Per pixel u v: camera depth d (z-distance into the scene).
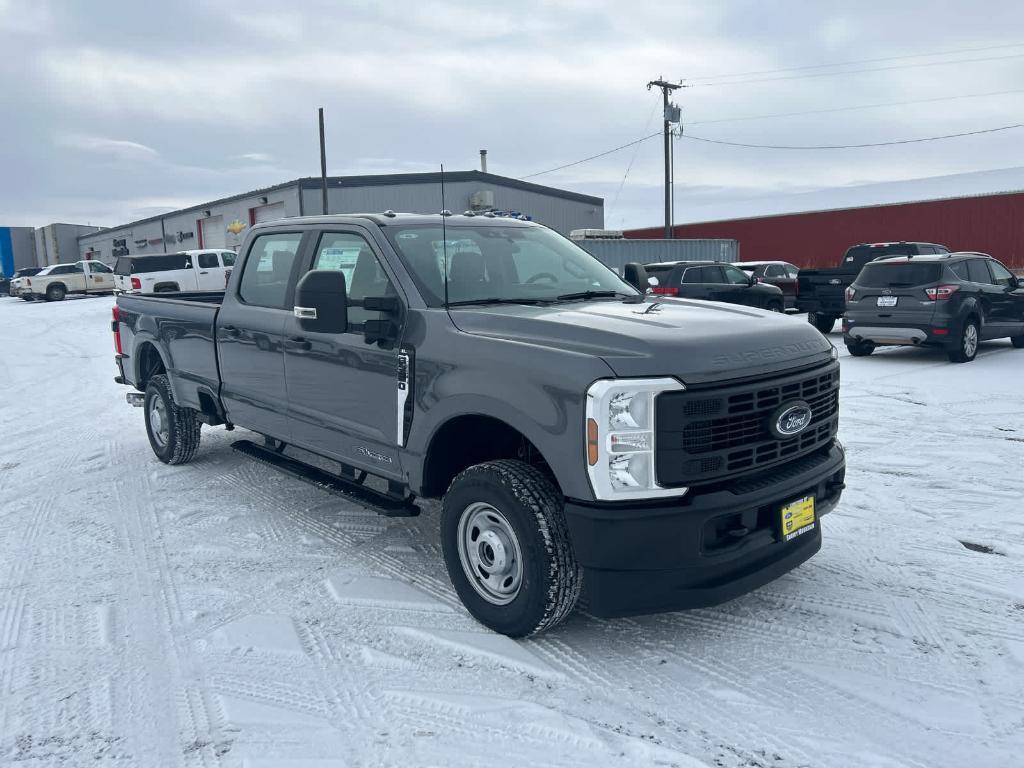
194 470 6.62
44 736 2.93
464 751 2.78
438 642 3.56
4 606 4.07
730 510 3.16
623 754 2.73
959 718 2.88
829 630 3.57
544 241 4.88
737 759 2.69
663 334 3.23
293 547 4.79
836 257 34.12
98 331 21.64
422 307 3.92
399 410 3.96
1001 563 4.22
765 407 3.33
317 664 3.41
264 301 5.16
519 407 3.30
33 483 6.47
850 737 2.79
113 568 4.54
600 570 3.12
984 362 11.52
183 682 3.29
